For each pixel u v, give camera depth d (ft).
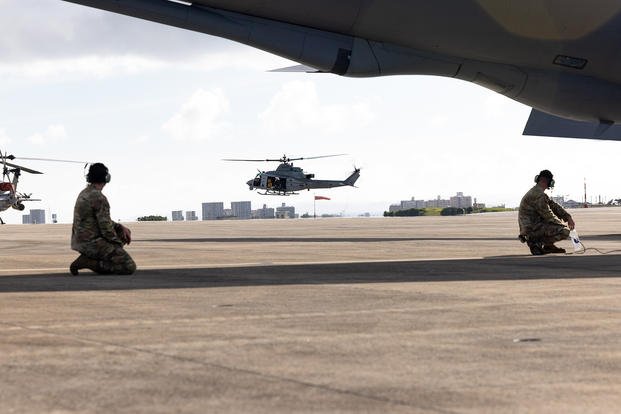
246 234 114.62
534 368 16.55
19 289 34.55
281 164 315.17
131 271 42.73
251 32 78.84
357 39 83.71
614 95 97.45
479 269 45.27
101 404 13.50
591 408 13.19
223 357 17.79
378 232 116.47
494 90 96.22
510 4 82.84
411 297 30.63
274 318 24.52
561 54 90.48
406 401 13.66
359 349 18.81
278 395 14.12
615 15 86.58
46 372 16.17
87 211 42.19
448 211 457.68
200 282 37.78
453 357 17.76
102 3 73.72
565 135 112.57
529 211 57.98
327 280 38.68
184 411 13.01
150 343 19.72
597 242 75.97
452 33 84.84
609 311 26.12
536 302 28.81
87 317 24.85
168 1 75.72
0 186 228.84
